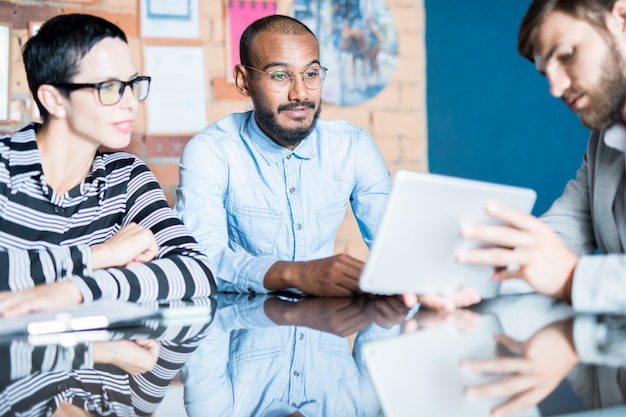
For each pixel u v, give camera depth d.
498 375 0.61
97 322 0.95
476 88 2.91
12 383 0.62
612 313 0.97
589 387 0.56
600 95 1.13
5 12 2.56
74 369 0.69
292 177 1.79
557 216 1.46
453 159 3.00
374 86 2.98
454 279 1.02
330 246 1.89
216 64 2.78
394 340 0.80
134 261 1.37
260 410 0.56
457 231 0.95
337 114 2.94
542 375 0.61
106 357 0.75
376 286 0.94
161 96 2.72
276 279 1.42
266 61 1.67
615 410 0.50
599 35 1.10
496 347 0.73
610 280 0.96
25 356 0.75
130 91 1.41
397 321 0.96
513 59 2.80
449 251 0.97
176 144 2.74
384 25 2.99
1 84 2.56
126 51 1.41
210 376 0.68
